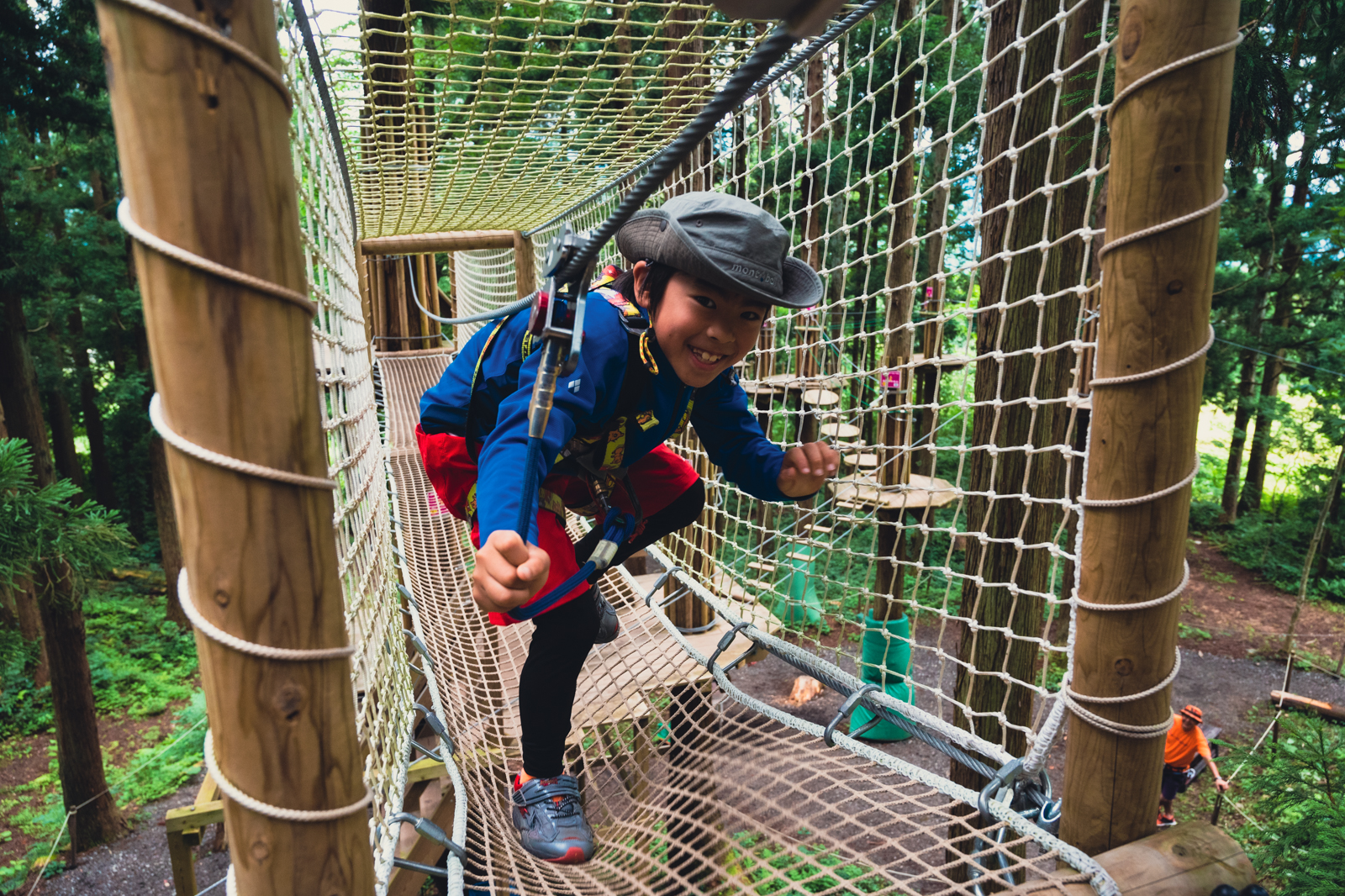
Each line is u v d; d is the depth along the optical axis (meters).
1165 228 1.06
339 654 0.80
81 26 9.07
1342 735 3.75
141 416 17.05
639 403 1.44
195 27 0.65
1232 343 14.91
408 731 1.90
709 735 1.94
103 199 14.86
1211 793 7.66
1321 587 14.86
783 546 2.65
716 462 1.83
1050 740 1.32
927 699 7.69
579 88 2.54
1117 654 1.19
